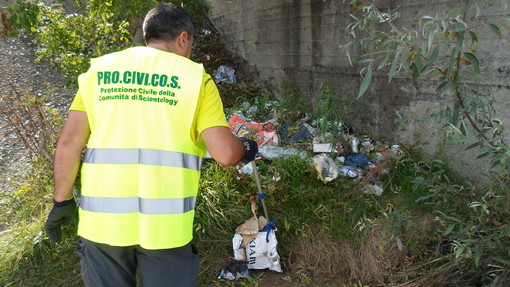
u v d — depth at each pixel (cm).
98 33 459
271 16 565
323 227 333
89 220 185
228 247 326
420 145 389
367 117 443
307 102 532
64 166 189
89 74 192
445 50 340
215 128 185
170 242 180
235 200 352
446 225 286
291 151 413
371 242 313
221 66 642
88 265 193
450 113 245
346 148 415
